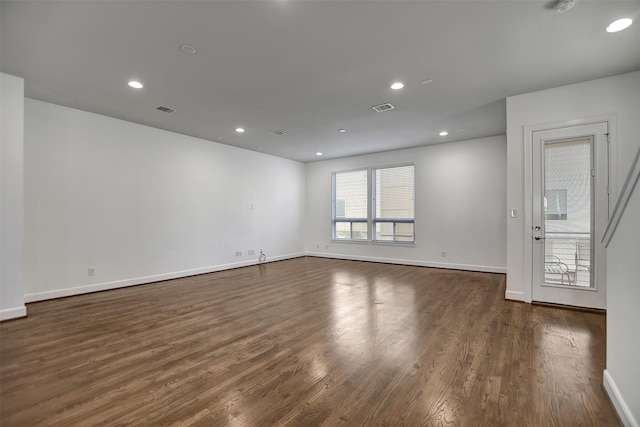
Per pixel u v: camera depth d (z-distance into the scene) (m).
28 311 3.58
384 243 7.20
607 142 3.38
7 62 2.99
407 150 6.84
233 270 6.30
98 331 2.97
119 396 1.90
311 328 3.05
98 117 4.54
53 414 1.73
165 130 5.38
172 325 3.14
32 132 3.94
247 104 4.11
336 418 1.69
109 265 4.65
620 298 1.76
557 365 2.28
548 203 3.70
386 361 2.35
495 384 2.03
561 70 3.19
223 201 6.38
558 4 2.16
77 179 4.34
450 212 6.33
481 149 5.99
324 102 4.03
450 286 4.80
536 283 3.80
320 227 8.29
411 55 2.87
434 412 1.74
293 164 8.18
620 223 1.77
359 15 2.28
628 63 3.06
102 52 2.80
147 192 5.12
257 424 1.64
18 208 3.32
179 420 1.68
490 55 2.88
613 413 1.72
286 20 2.33
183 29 2.45
